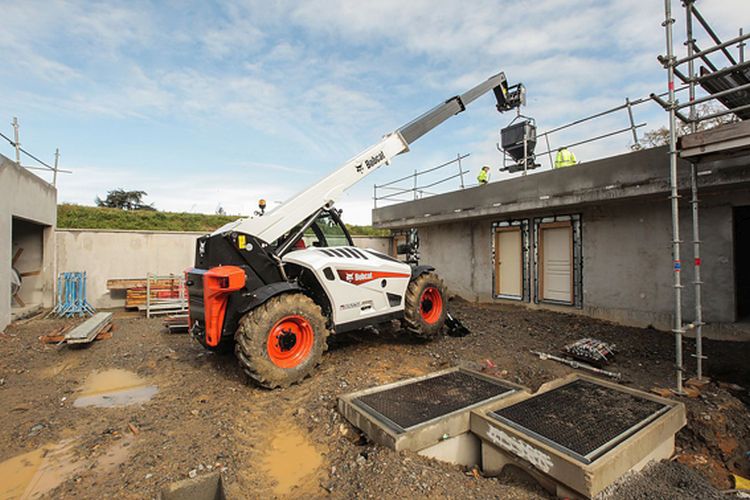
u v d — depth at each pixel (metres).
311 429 3.73
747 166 5.38
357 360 5.57
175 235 11.92
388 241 15.91
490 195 9.36
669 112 4.45
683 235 6.89
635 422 3.29
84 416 4.01
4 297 7.73
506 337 6.91
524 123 9.29
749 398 4.39
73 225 17.12
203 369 5.45
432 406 3.69
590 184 7.30
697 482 2.93
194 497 2.85
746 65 3.94
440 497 2.64
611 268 7.91
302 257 5.30
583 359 5.49
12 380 5.14
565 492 2.76
